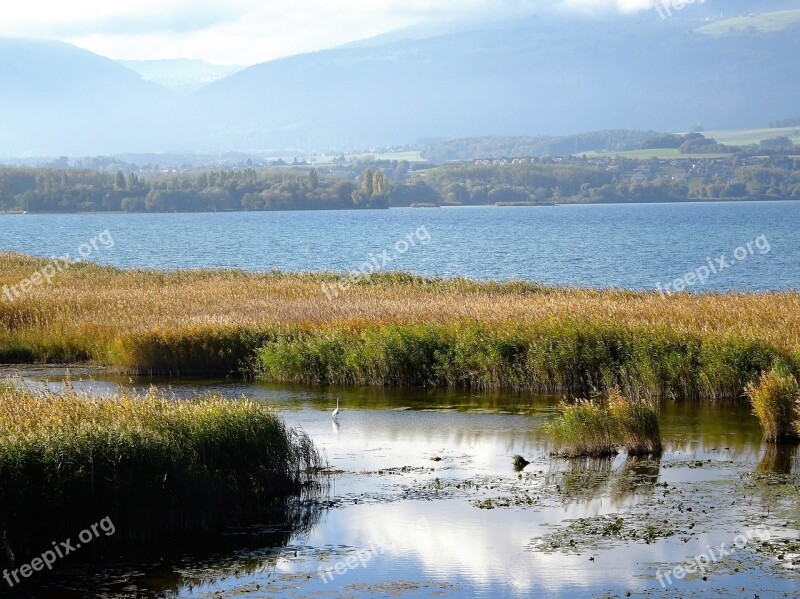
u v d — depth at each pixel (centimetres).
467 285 5472
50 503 1631
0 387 2391
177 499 1748
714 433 2547
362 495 1998
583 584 1474
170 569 1573
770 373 2523
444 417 2839
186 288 5578
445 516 1834
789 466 2186
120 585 1504
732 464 2208
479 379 3344
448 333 3484
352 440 2542
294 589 1478
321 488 2061
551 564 1561
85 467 1677
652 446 2352
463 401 3109
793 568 1523
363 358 3478
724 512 1816
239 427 1962
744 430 2581
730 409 2888
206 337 3775
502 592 1448
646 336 3200
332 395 3250
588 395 3150
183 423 1934
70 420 1866
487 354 3344
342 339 3600
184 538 1736
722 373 3017
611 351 3234
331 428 2695
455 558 1599
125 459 1722
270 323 3931
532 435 2586
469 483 2077
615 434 2366
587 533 1711
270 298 4959
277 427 2047
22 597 1459
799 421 2378
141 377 3691
